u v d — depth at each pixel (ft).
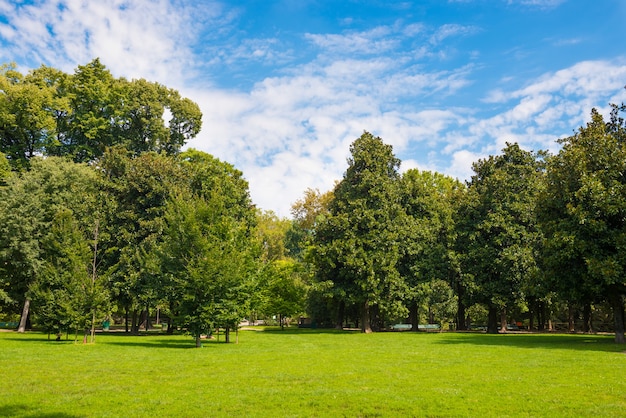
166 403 35.24
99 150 188.03
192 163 172.24
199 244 85.40
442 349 79.00
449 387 41.37
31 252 120.06
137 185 129.39
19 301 132.36
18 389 40.75
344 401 35.91
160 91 200.34
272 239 229.45
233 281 86.22
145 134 195.83
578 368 52.37
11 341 92.02
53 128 165.37
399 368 53.98
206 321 82.58
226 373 50.21
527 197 135.33
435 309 136.67
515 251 127.03
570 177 92.43
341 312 169.58
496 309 140.36
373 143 160.45
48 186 133.69
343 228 147.95
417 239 153.48
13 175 141.49
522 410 32.96
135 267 120.67
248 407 34.17
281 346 88.07
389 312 143.43
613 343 88.12
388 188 153.69
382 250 143.43
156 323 217.77
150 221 124.67
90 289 91.45
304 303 174.19
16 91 155.63
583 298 94.84
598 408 33.04
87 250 94.38
